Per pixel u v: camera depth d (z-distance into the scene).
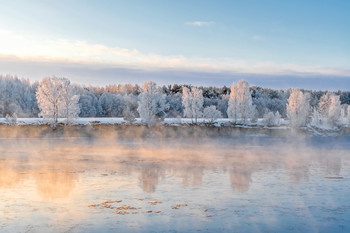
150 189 26.33
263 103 157.50
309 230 17.77
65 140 65.94
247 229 17.77
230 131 81.50
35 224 18.22
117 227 17.83
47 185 27.52
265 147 60.16
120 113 142.00
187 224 18.36
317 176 32.69
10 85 137.62
